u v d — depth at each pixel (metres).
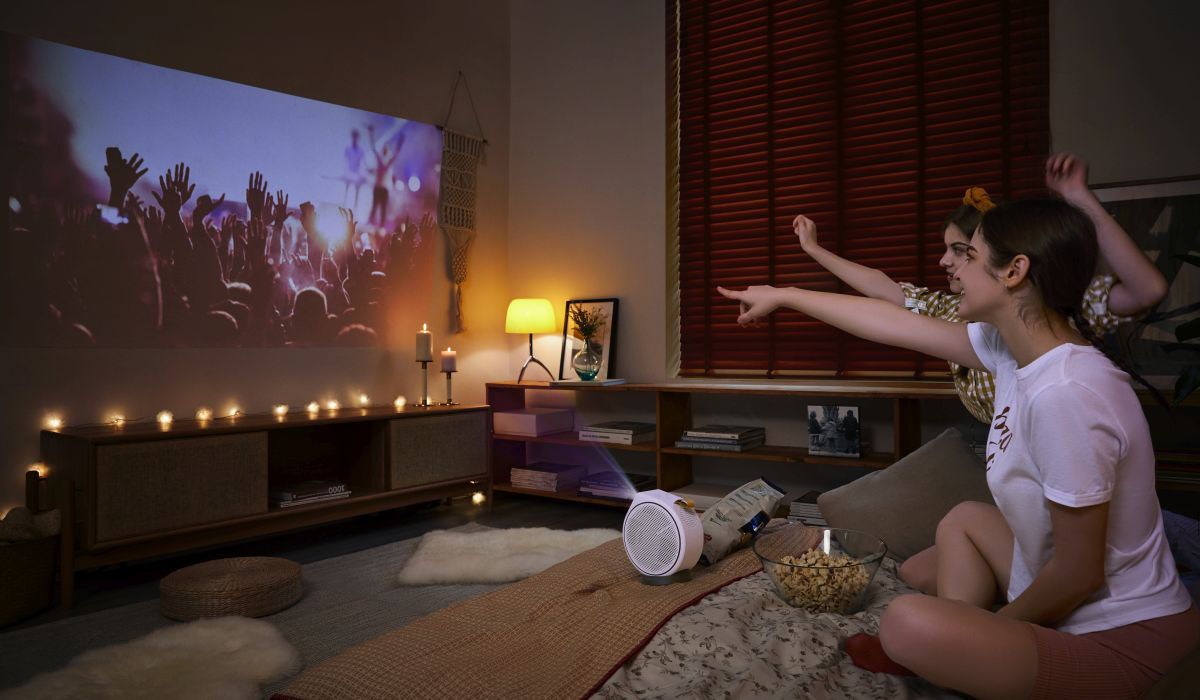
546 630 1.54
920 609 1.19
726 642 1.44
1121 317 1.76
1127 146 3.18
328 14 3.92
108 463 2.73
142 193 3.25
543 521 3.95
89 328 3.11
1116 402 1.08
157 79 3.29
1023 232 1.13
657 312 4.32
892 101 3.69
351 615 2.54
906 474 2.19
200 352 3.44
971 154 3.50
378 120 4.12
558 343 4.64
